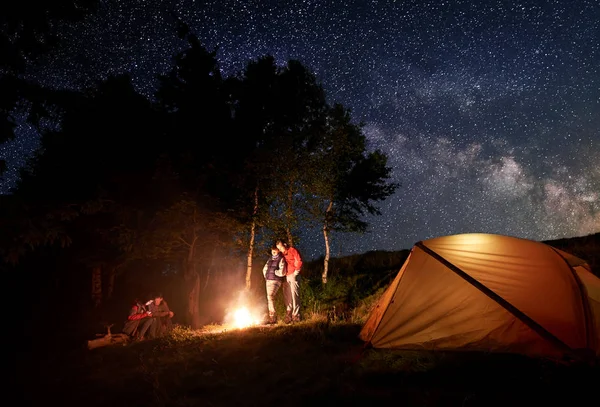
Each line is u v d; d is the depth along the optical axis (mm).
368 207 12758
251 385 5301
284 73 12250
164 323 10242
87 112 10789
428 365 5312
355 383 4965
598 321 5426
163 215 10797
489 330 5703
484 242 6512
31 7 6258
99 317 12445
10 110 6367
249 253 11945
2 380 6719
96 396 5484
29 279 13625
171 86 11656
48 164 11711
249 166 11211
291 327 8609
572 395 4211
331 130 12516
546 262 6008
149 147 11773
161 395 5184
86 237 13242
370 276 13227
